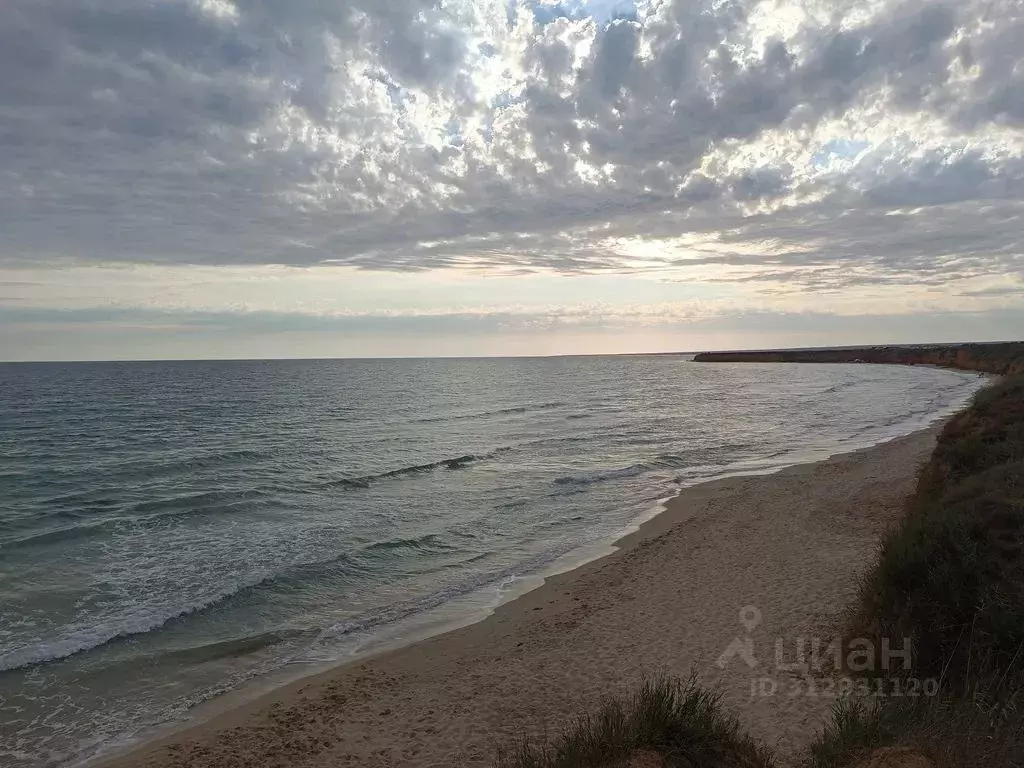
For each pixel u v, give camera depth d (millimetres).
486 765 5805
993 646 5348
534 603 10312
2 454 25672
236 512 16422
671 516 15586
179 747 6398
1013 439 12688
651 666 7602
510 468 22703
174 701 7383
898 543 7398
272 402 52188
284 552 12992
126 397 57000
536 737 6191
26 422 37219
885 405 43219
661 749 4543
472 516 16141
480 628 9383
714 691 6676
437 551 13352
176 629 9367
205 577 11469
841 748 4488
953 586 6035
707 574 10930
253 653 8680
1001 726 4066
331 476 21094
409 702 7188
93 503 17297
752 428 33344
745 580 10375
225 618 9797
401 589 11180
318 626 9570
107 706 7262
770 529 13422
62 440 29812
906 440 24672
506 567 12320
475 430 33562
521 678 7605
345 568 12148
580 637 8734
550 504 17375
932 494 11922
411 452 26188
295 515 16156
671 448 26969
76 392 63469
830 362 131875
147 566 12078
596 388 70250
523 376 102250
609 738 4629
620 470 21906
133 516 15875
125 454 25594
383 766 5934
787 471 20203
